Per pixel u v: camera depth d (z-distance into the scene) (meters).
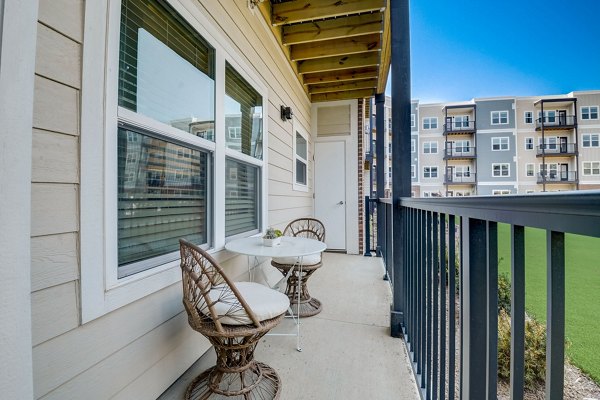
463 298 0.89
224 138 2.11
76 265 1.03
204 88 1.91
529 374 1.57
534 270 3.33
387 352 1.93
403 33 2.21
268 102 3.16
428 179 13.00
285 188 3.85
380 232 4.93
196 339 1.80
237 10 2.36
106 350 1.15
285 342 2.07
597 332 2.17
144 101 1.40
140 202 1.40
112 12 1.17
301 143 4.84
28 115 0.62
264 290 1.64
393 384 1.60
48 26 0.94
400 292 2.16
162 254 1.55
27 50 0.62
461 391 0.91
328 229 5.39
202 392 1.49
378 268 4.20
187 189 1.77
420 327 1.62
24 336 0.61
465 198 0.86
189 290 1.37
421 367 1.57
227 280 1.26
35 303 0.90
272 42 3.29
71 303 1.01
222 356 1.44
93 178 1.09
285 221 3.85
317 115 5.45
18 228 0.60
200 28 1.80
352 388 1.56
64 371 0.98
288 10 3.09
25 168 0.62
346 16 3.36
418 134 13.20
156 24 1.48
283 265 2.60
